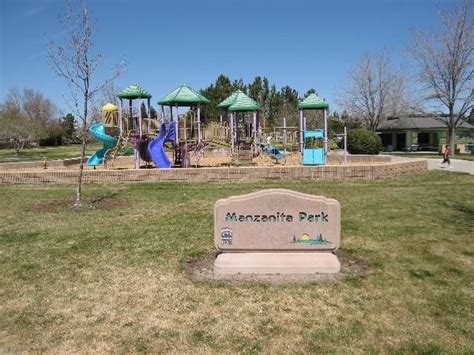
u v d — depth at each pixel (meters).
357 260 5.94
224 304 4.57
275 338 3.90
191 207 10.09
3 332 4.10
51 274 5.58
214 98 50.25
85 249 6.66
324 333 3.96
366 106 51.62
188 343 3.85
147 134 20.00
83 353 3.73
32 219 8.91
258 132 23.84
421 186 13.24
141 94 20.61
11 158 32.84
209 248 6.61
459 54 34.31
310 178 15.05
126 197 11.72
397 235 7.22
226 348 3.76
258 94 61.41
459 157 30.64
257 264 5.33
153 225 8.21
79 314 4.43
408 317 4.25
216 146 22.84
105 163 21.19
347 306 4.49
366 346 3.75
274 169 15.07
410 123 48.91
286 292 4.83
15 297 4.87
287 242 5.44
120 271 5.65
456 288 4.93
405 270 5.52
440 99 35.25
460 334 3.92
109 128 20.98
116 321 4.27
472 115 52.78
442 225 7.91
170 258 6.16
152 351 3.74
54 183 14.98
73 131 73.25
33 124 42.28
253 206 5.41
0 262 6.08
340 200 10.70
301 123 20.55
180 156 20.14
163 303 4.64
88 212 9.58
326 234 5.41
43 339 3.96
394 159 21.94
